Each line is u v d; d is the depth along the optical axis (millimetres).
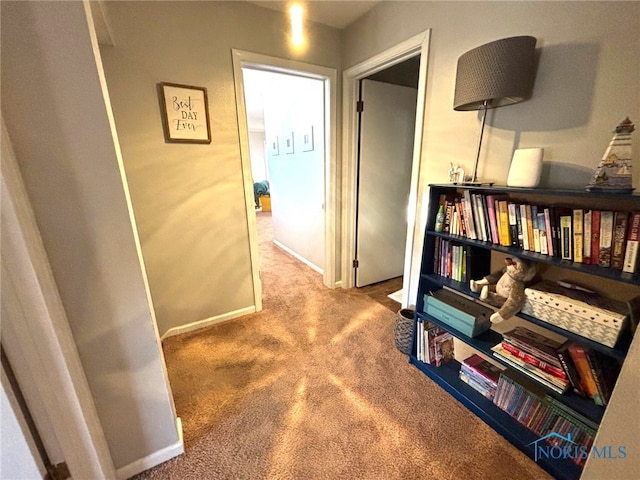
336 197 2680
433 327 1690
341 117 2496
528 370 1208
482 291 1350
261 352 1903
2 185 681
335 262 2877
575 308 1034
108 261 910
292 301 2654
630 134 898
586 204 1117
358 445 1248
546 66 1178
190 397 1521
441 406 1455
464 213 1428
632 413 804
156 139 1788
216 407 1455
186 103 1813
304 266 3600
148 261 1909
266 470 1151
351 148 2531
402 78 2832
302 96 3010
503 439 1275
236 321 2311
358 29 2141
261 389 1574
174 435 1188
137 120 1711
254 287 2396
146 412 1104
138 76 1662
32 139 741
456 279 1553
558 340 1265
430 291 1705
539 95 1211
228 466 1166
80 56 753
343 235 2809
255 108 5898
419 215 1898
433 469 1149
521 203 1249
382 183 2783
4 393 749
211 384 1614
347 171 2590
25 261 737
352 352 1897
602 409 1035
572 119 1126
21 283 742
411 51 1803
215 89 1898
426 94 1716
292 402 1482
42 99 733
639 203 972
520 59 1106
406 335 1814
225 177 2074
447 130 1631
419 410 1431
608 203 1057
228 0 1825
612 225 958
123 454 1098
